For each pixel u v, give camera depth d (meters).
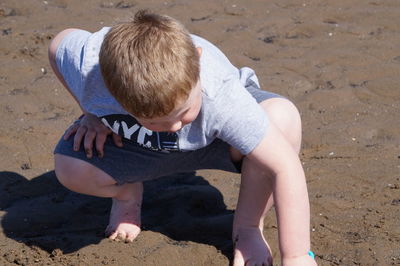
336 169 4.09
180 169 3.39
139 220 3.51
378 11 6.54
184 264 3.26
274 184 3.00
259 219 3.31
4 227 3.62
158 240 3.43
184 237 3.51
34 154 4.34
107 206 3.84
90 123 3.29
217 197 3.88
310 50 5.80
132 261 3.26
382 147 4.33
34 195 3.96
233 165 3.36
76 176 3.28
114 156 3.28
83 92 3.16
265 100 3.30
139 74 2.62
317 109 4.85
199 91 2.78
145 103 2.63
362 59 5.58
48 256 3.34
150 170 3.32
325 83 5.23
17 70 5.47
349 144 4.38
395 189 3.86
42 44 5.92
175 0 6.93
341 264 3.26
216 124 2.98
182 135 3.10
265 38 6.09
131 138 3.19
